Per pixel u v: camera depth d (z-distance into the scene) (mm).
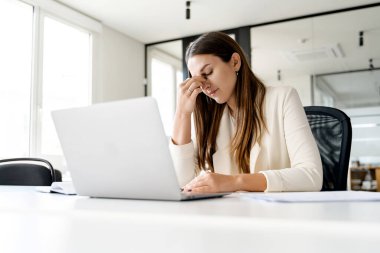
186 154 1182
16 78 3008
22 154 3010
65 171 3293
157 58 4496
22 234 431
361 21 3486
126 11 3572
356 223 277
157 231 343
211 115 1370
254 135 1273
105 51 3947
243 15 3668
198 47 1274
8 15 2973
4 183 1842
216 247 317
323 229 280
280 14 3656
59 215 403
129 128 597
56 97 3381
